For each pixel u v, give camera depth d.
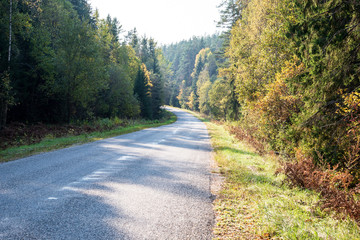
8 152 8.65
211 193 4.70
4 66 16.47
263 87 13.31
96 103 32.25
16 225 2.88
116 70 34.97
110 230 2.90
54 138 13.88
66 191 4.30
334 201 3.89
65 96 22.92
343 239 2.91
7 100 15.02
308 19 6.21
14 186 4.45
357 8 5.12
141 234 2.85
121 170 6.16
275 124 10.22
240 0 27.95
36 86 22.36
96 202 3.82
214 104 51.84
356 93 5.11
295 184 5.33
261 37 13.02
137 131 20.48
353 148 4.99
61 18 24.31
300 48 6.81
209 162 8.10
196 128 29.06
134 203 3.89
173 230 3.01
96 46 23.14
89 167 6.36
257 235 3.01
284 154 9.20
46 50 22.17
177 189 4.80
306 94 6.59
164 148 10.87
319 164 5.95
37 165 6.40
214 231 3.08
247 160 8.62
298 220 3.42
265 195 4.58
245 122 16.30
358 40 5.20
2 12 16.91
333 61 5.58
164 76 100.69
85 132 17.30
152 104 60.47
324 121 5.88
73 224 3.00
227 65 40.44
